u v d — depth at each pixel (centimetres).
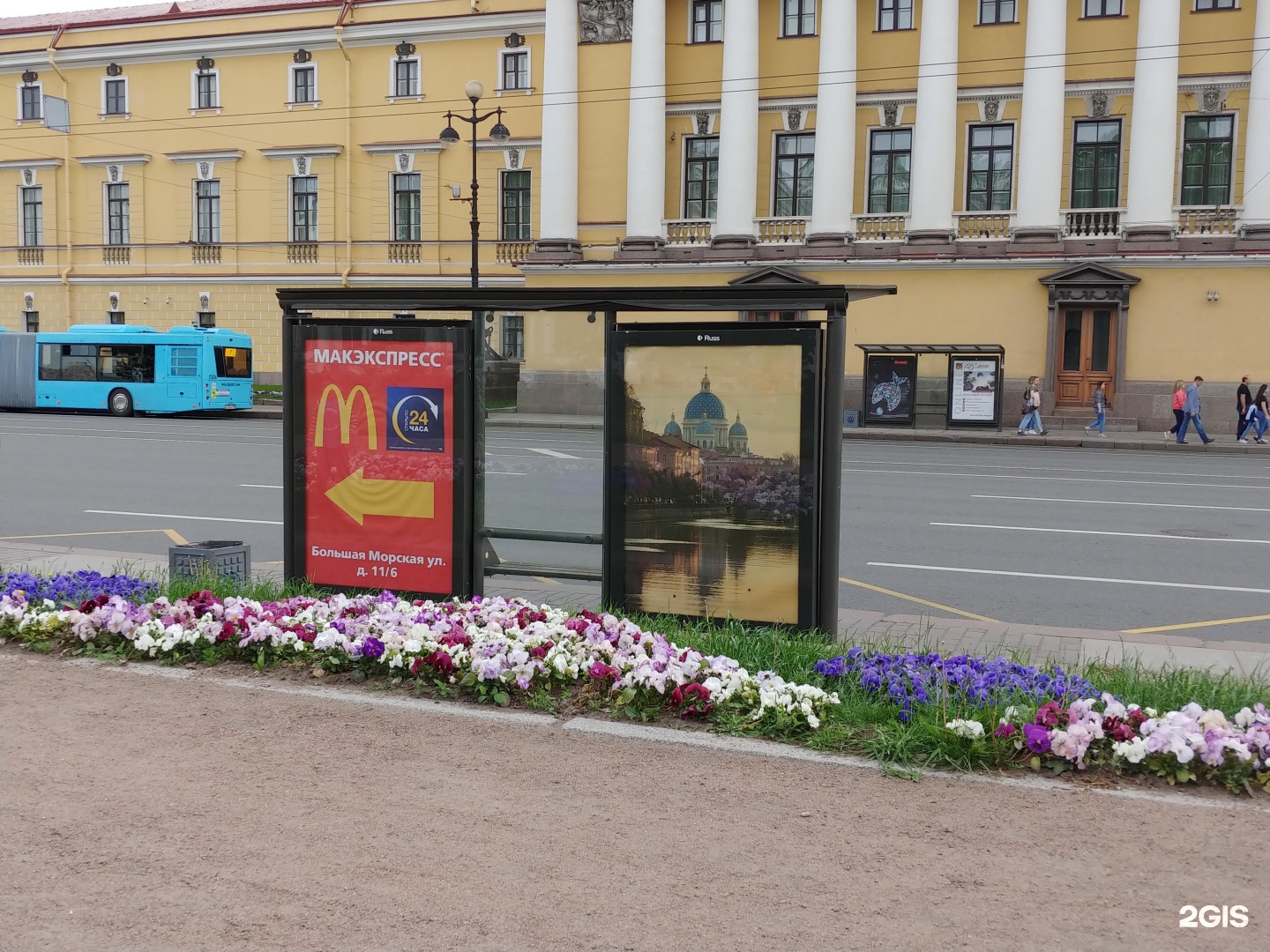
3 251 4541
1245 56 3109
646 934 361
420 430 781
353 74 4038
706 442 714
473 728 564
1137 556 1169
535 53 3809
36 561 1041
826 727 557
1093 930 370
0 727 557
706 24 3572
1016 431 3161
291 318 807
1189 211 3144
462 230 3959
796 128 3494
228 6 4322
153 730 555
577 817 455
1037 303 3234
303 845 425
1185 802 487
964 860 423
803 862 418
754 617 713
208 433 2827
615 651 635
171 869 405
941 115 3281
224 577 838
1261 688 628
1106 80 3225
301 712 586
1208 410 3105
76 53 4341
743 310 699
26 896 385
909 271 3328
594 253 3684
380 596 755
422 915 373
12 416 3509
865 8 3416
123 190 4400
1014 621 881
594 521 771
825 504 700
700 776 504
